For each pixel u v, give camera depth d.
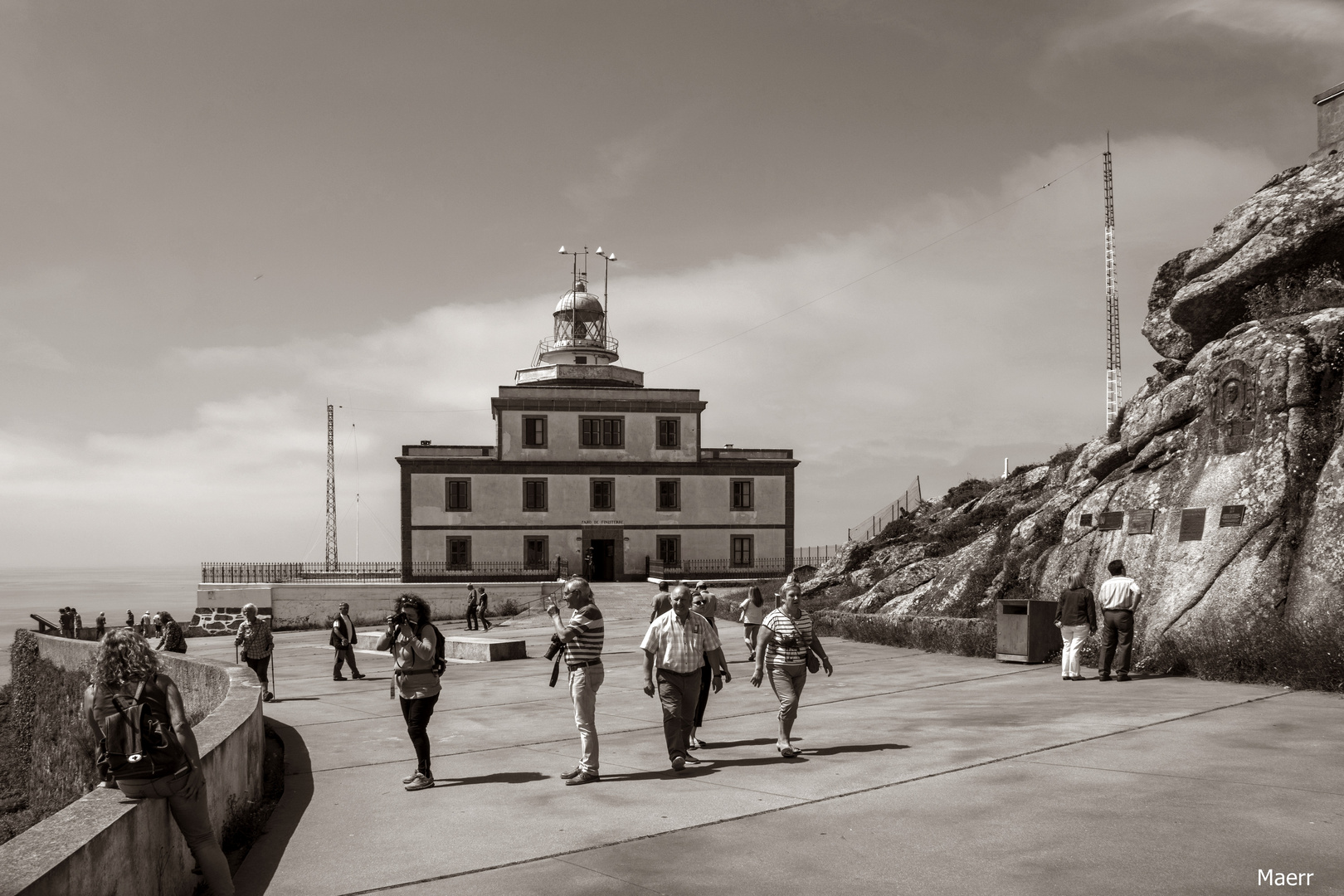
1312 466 15.52
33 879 4.58
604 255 67.12
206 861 6.44
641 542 55.50
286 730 14.52
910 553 31.77
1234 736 10.29
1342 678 12.70
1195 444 17.89
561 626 10.29
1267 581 15.05
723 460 56.66
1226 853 6.59
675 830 7.92
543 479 55.06
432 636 10.20
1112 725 11.29
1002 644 18.88
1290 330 16.72
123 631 6.42
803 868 6.80
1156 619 16.50
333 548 81.81
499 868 7.20
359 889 6.91
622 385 59.25
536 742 12.59
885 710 13.67
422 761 10.09
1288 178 20.97
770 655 10.66
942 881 6.38
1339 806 7.57
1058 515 21.75
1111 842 6.95
